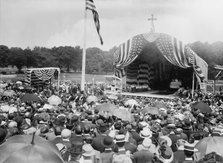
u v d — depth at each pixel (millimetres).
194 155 7996
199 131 11703
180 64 44156
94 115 14836
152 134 10195
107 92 44875
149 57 53531
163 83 55531
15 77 99438
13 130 10250
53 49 177125
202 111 19578
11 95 26594
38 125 12422
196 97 40531
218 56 120500
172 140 10195
